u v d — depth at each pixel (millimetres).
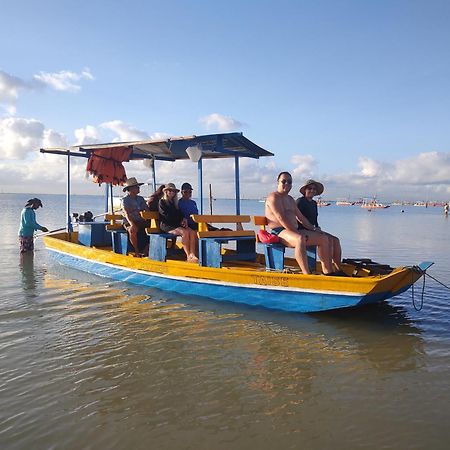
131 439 3697
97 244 11625
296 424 3924
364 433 3783
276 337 6121
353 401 4332
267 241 7672
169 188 9070
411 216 59062
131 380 4762
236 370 5031
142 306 7680
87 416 4043
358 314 7234
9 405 4227
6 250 15219
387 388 4602
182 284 8484
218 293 7965
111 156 11859
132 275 9484
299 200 8203
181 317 7020
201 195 10008
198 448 3578
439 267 12766
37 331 6316
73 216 12688
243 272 7551
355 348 5730
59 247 11891
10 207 62562
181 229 9008
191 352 5551
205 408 4191
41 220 32188
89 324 6652
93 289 8984
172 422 3953
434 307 7688
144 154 12984
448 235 25281
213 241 8070
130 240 9938
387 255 16047
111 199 12266
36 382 4699
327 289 6738
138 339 5996
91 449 3564
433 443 3637
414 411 4141
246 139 10109
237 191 11211
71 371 4973
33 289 9000
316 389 4578
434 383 4719
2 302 7938
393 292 6660
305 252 7199
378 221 42844
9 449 3553
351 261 8078
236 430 3832
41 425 3895
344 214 65875
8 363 5180
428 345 5852
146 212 8922
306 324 6684
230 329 6441
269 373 4949
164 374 4910
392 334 6273
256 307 7551
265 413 4109
